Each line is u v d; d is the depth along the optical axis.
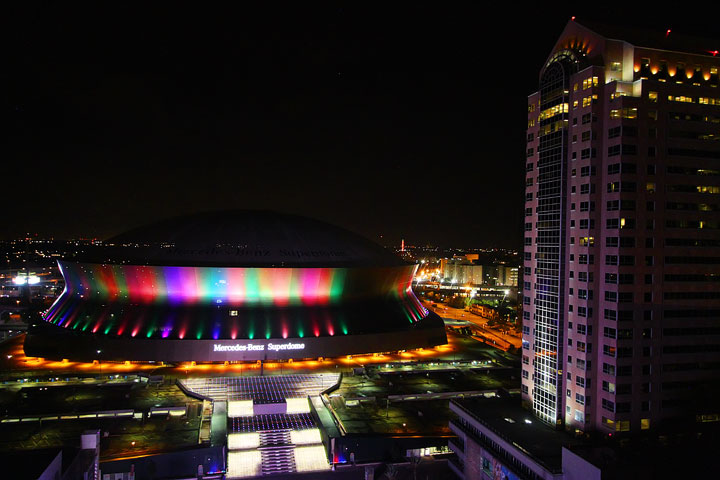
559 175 97.06
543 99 101.69
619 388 87.81
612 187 88.81
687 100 91.62
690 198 91.69
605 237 89.94
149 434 102.12
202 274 158.50
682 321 91.31
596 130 91.25
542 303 100.69
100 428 105.31
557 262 96.75
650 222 89.31
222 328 155.00
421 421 111.81
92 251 181.88
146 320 156.62
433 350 177.88
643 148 88.81
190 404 118.81
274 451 104.38
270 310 161.38
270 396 127.88
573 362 93.12
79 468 78.94
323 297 168.50
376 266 175.12
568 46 99.88
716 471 77.12
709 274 92.81
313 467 99.75
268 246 172.88
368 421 110.94
